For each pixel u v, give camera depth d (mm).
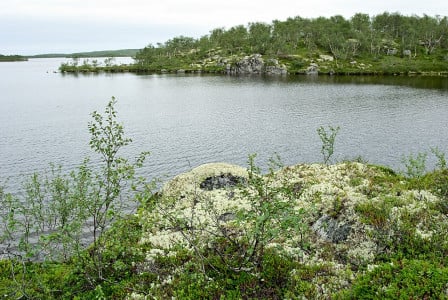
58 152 55312
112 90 141125
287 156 54594
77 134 68000
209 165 22328
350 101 101938
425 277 8062
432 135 63781
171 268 11602
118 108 100062
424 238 10617
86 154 53906
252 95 120125
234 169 21938
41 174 44156
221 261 11219
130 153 55938
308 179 18734
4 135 67312
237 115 87812
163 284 10742
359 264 10406
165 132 70875
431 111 84312
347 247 11352
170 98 117750
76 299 10617
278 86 141375
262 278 10203
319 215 13359
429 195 14078
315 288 9539
